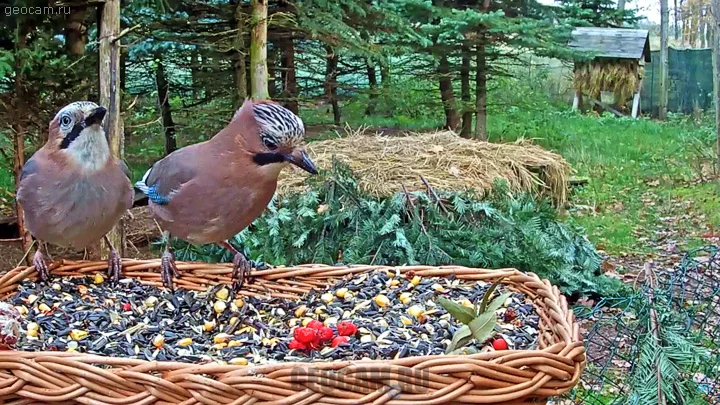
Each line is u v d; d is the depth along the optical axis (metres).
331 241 1.41
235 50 2.19
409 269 0.85
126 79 2.76
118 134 1.43
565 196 2.27
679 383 0.85
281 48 2.80
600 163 3.47
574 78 5.68
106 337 0.74
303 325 0.77
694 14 7.38
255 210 0.87
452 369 0.59
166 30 2.21
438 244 1.39
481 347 0.69
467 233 1.41
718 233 2.37
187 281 0.86
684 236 2.36
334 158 1.47
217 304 0.81
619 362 1.02
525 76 5.21
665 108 5.65
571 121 4.84
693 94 5.81
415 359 0.60
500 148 2.13
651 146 3.93
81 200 0.90
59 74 1.69
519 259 1.44
